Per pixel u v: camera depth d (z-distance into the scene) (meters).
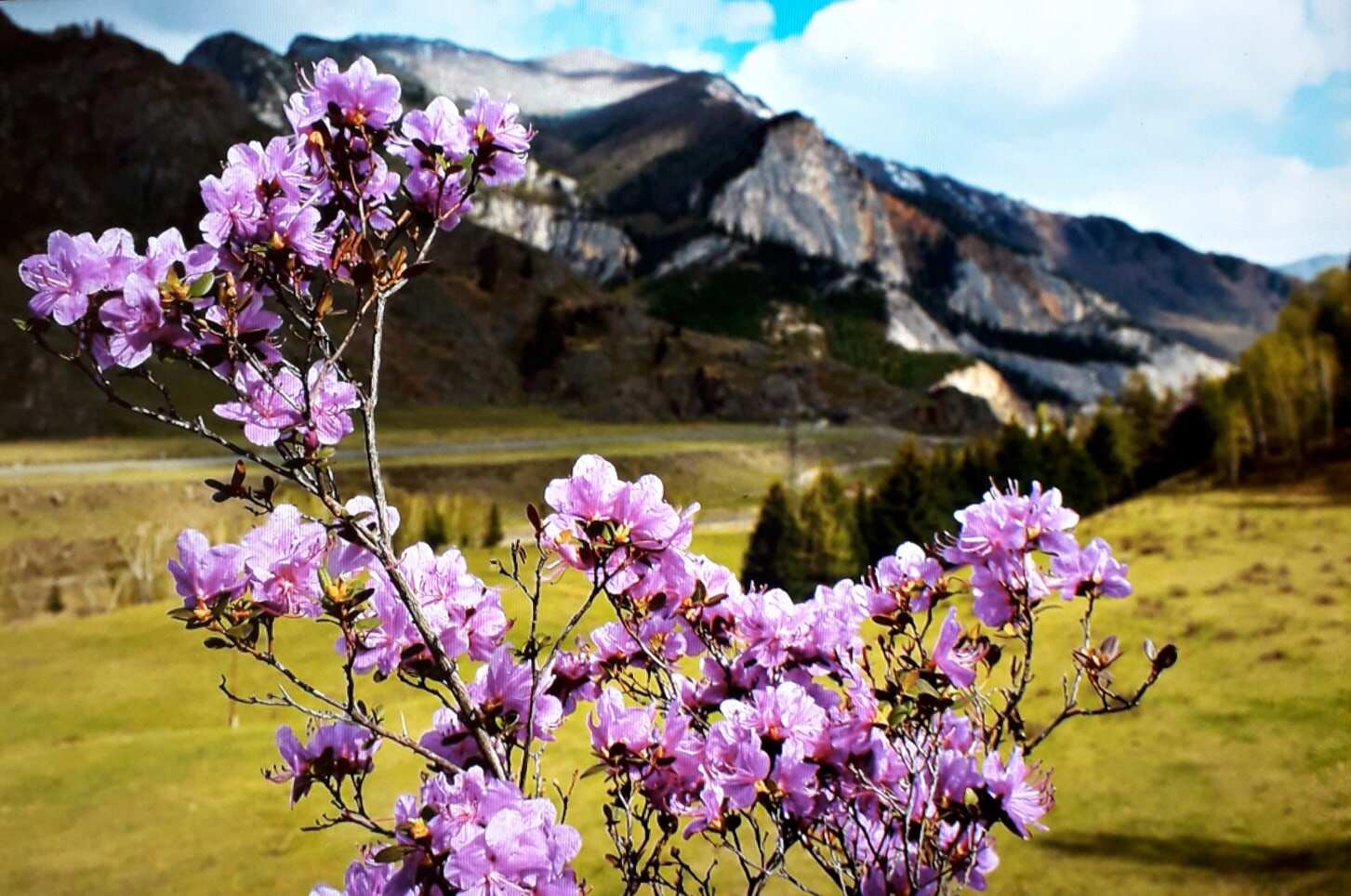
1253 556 41.66
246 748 33.31
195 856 24.81
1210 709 25.72
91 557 71.62
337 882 22.27
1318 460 58.38
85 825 27.05
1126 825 20.53
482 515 55.38
